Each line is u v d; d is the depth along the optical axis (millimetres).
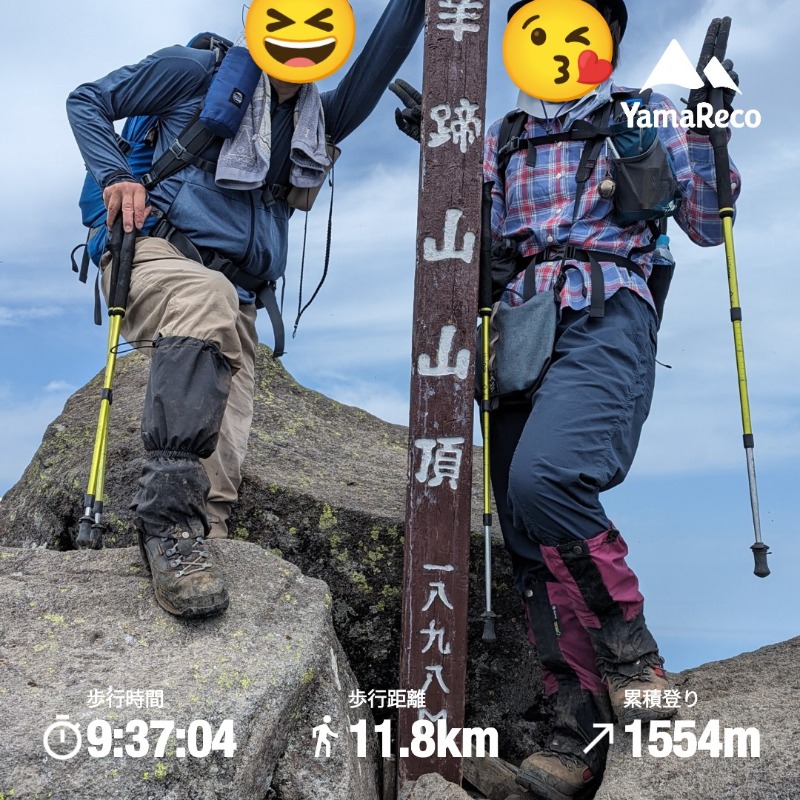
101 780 1695
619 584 2102
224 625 2039
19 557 2178
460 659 2203
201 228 2379
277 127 2475
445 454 2250
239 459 2643
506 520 2410
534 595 2354
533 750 2619
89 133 2340
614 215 2332
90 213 2477
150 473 2039
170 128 2430
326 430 3586
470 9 2344
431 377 2270
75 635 1966
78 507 2795
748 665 2373
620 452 2211
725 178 2354
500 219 2512
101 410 2197
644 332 2303
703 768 1934
